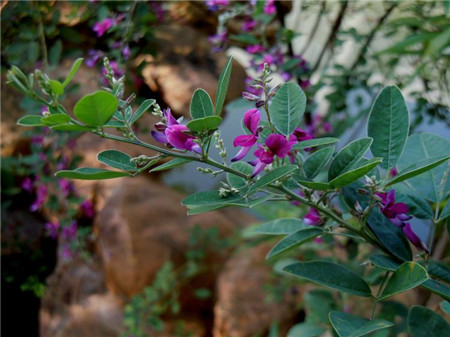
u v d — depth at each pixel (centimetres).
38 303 76
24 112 64
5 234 72
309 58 62
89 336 65
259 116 20
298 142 21
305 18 57
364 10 56
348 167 20
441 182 24
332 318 20
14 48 56
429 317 22
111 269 65
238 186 21
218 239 70
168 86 57
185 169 79
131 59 56
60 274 69
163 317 68
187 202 20
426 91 49
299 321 65
